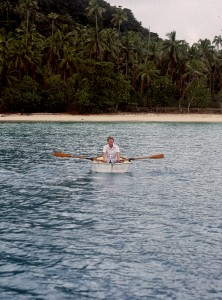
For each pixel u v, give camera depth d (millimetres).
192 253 10273
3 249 10469
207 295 8211
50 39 95000
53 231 11922
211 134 53406
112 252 10320
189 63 99500
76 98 88562
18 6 132375
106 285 8609
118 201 15641
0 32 107562
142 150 33594
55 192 17203
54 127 62125
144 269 9359
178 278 8930
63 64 90500
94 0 97562
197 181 20141
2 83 92875
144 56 107938
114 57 97125
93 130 57125
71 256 10062
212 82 112312
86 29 117875
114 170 21875
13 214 13727
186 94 101562
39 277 8953
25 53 89938
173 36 104375
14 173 21828
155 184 19156
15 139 42000
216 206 15031
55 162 26141
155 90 99188
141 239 11266
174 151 33406
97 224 12625
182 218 13352
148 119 85375
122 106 97938
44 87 95188
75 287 8523
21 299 8031
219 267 9477
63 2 152875
